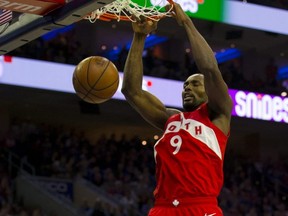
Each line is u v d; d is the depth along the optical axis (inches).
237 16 890.7
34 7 226.8
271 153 1109.1
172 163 199.2
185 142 199.2
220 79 198.8
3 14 260.1
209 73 198.5
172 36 1050.7
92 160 812.0
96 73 219.6
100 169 823.1
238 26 969.5
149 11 223.0
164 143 203.5
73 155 821.2
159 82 856.3
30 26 240.7
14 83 768.3
